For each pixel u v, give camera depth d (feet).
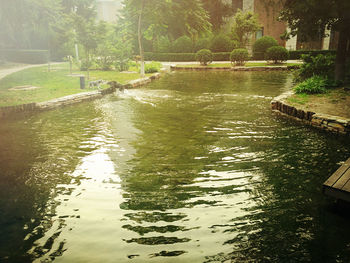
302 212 11.28
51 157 17.35
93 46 57.72
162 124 24.58
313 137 20.33
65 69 75.20
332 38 90.94
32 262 8.82
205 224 10.64
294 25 35.76
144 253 9.18
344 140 19.53
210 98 36.45
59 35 102.83
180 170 15.25
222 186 13.44
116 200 12.41
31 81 50.14
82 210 11.69
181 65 84.74
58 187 13.62
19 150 18.65
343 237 9.77
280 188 13.20
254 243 9.55
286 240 9.65
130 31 109.81
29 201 12.41
